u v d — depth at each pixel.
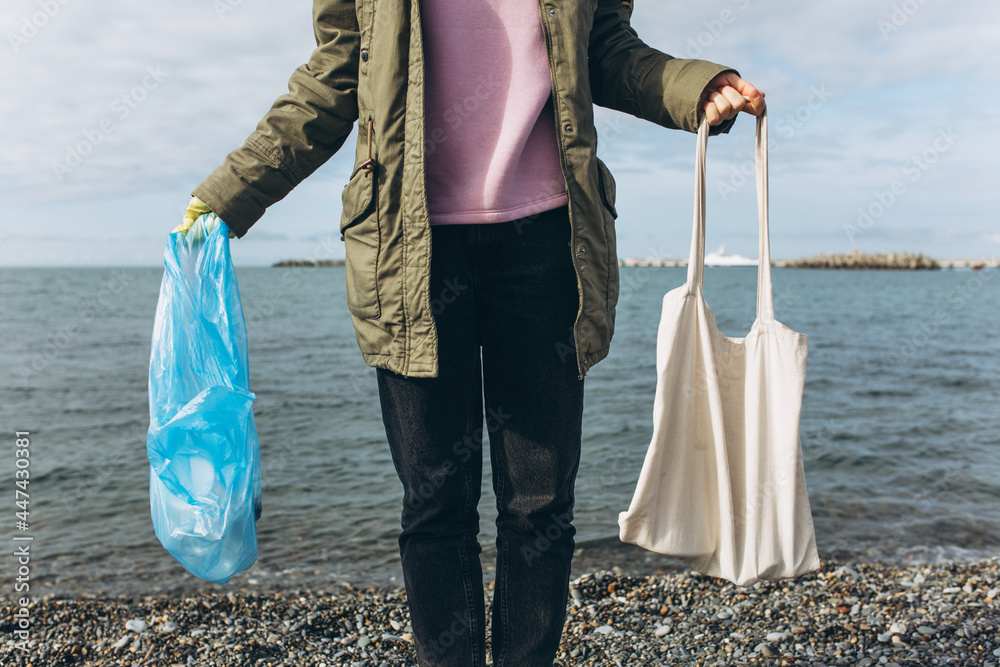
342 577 3.63
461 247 1.30
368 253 1.32
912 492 5.33
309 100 1.41
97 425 9.12
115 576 3.67
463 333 1.32
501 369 1.36
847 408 9.75
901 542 4.02
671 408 1.53
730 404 1.58
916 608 2.60
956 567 3.31
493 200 1.26
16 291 53.50
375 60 1.27
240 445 1.46
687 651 2.30
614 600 2.86
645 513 1.55
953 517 4.58
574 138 1.27
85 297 46.56
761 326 1.55
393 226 1.28
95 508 5.23
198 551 1.44
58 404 10.74
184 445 1.43
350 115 1.44
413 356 1.29
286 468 6.60
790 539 1.53
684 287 1.51
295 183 1.47
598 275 1.34
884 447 7.15
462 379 1.34
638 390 11.39
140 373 14.39
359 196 1.32
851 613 2.58
